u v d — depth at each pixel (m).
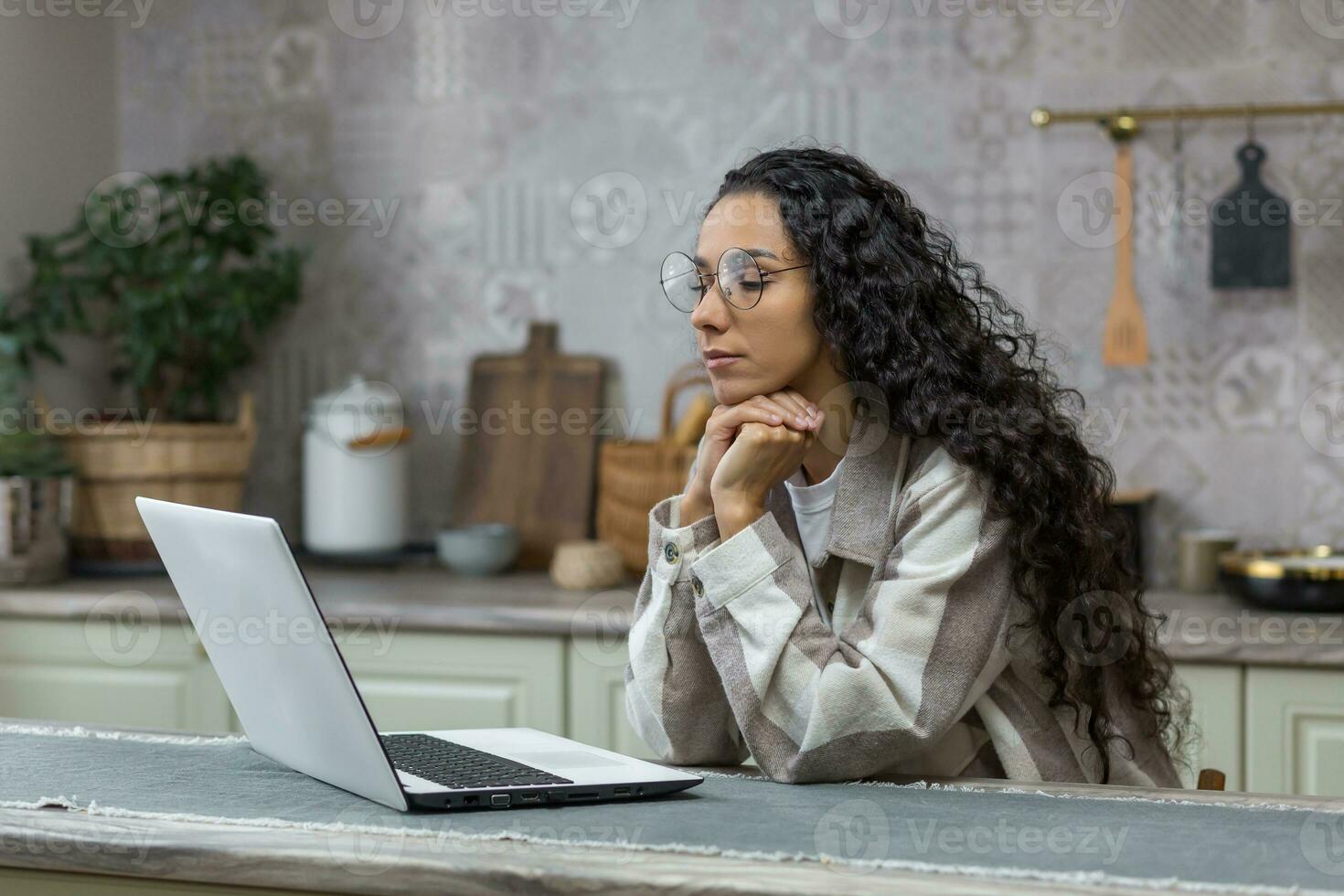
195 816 0.96
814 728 1.12
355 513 2.79
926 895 0.78
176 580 1.16
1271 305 2.55
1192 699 2.10
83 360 2.97
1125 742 1.35
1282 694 2.06
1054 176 2.63
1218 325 2.58
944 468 1.23
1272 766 2.06
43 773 1.11
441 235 2.96
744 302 1.25
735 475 1.23
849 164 1.32
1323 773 2.04
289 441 3.03
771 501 1.38
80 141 2.97
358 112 2.99
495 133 2.92
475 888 0.84
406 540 2.91
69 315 2.84
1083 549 1.27
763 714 1.17
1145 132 2.60
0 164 2.74
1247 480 2.57
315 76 3.01
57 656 2.48
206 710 2.42
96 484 2.67
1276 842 0.90
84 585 2.58
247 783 1.08
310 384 3.02
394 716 2.36
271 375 3.04
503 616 2.30
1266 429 2.56
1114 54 2.61
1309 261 2.53
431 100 2.96
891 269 1.28
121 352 2.93
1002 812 1.00
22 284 2.79
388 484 2.82
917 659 1.16
